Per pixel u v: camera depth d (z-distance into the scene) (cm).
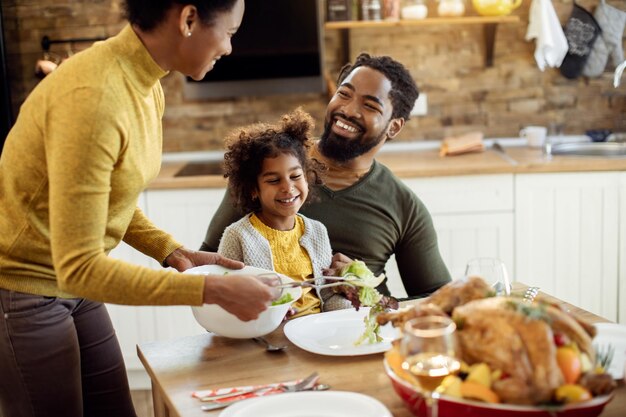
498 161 348
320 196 221
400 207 227
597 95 395
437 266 231
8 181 157
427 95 396
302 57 370
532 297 180
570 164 337
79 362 176
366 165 225
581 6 384
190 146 399
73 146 138
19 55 383
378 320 137
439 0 378
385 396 139
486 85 395
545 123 399
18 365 166
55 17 380
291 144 203
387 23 365
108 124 141
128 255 342
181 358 158
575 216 343
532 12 375
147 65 150
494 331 120
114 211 160
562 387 117
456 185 341
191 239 344
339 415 129
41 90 147
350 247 221
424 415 127
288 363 154
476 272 154
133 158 152
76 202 138
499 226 343
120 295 141
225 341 166
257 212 208
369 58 224
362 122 217
